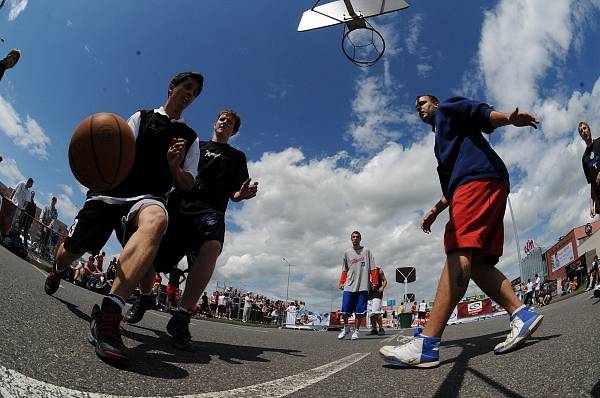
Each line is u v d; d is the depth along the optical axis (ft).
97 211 8.56
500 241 8.35
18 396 3.87
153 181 8.70
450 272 7.76
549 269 168.96
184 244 10.47
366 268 22.80
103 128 6.68
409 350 7.71
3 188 34.55
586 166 17.57
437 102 10.34
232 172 11.05
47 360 5.18
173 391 5.11
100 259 37.58
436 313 7.72
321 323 79.36
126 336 8.95
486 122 8.21
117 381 5.06
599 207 17.69
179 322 8.82
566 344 7.93
